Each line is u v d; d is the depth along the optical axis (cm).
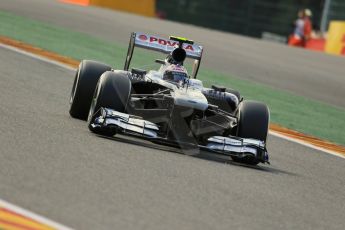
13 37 6625
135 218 2192
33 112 3616
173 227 2170
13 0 10475
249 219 2398
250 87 6400
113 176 2614
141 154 3053
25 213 2081
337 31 11994
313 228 2436
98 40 7619
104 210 2217
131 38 3703
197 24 15112
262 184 2947
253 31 14825
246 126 3359
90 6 12106
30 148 2822
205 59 7800
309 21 13150
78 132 3281
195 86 3506
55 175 2497
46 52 6094
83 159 2788
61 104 4047
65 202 2228
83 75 3597
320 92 6994
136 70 3494
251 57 8781
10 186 2284
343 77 8425
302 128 4912
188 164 3034
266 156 3303
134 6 13150
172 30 10056
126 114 3216
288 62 8969
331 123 5341
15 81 4506
